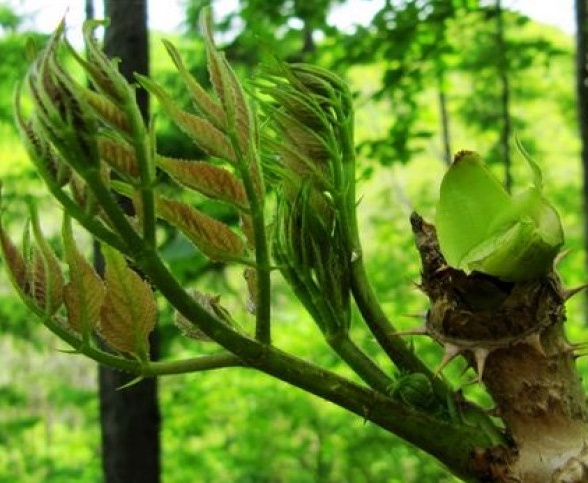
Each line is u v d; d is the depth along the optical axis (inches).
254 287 10.4
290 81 9.8
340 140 9.8
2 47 59.3
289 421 70.6
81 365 91.6
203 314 8.5
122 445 34.0
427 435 9.1
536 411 8.9
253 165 8.6
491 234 8.7
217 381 66.5
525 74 95.1
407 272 70.6
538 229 8.6
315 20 49.6
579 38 63.1
